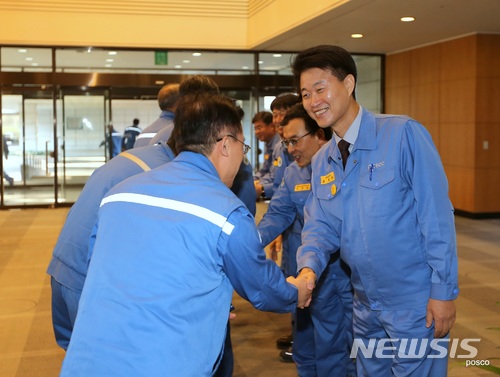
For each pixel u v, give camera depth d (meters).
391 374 2.44
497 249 7.89
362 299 2.40
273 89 12.96
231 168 1.96
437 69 11.43
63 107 12.24
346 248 2.34
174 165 1.88
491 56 10.38
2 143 12.08
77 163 12.41
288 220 3.43
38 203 12.34
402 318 2.24
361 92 13.31
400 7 8.26
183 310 1.65
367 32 10.36
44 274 6.69
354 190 2.29
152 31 12.20
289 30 10.12
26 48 11.96
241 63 12.82
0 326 4.95
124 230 1.74
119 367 1.58
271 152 5.24
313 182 2.51
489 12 8.64
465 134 10.66
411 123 2.21
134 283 1.65
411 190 2.20
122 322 1.61
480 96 10.40
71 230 2.45
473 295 5.70
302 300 2.17
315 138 3.18
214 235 1.70
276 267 1.91
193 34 12.39
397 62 12.87
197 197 1.75
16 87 12.01
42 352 4.38
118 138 12.49
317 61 2.23
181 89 3.17
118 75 12.34
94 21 11.96
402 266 2.21
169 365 1.61
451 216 2.16
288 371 3.97
